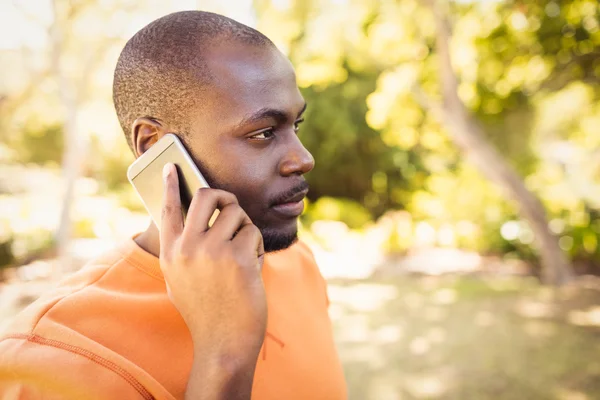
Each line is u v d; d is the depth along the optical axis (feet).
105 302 2.87
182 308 2.43
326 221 41.11
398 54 25.52
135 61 3.02
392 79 25.26
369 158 49.65
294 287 3.96
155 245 3.21
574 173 36.27
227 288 2.38
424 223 38.06
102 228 39.47
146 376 2.64
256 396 3.19
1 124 31.42
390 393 13.38
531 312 20.21
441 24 23.13
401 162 48.85
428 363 15.30
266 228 3.01
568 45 21.74
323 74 27.45
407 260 32.32
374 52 26.12
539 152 39.14
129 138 3.29
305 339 3.68
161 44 2.93
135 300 2.94
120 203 48.98
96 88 28.63
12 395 2.50
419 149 47.88
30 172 60.34
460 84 26.37
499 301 21.97
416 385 13.82
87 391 2.48
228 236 2.46
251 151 2.92
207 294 2.38
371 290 24.63
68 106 27.07
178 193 2.72
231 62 2.87
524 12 21.43
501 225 32.76
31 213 39.06
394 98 25.96
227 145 2.89
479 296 22.90
